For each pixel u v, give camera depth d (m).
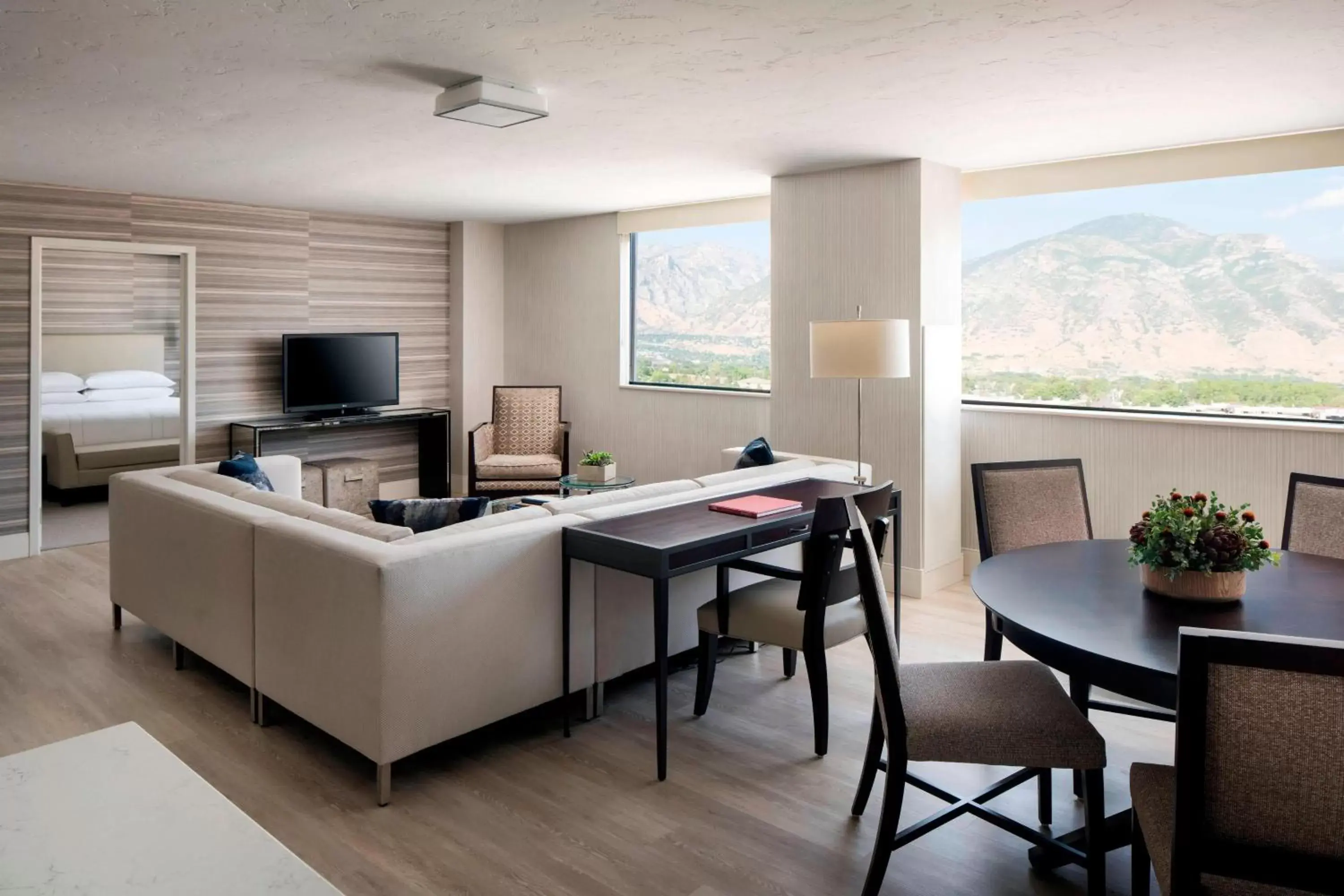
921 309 4.95
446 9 2.69
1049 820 2.60
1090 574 2.57
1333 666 1.38
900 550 5.07
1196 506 2.37
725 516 3.35
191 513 3.60
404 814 2.70
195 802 0.95
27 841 0.87
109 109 3.85
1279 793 1.44
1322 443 4.34
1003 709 2.22
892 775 2.15
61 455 7.45
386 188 6.00
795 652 3.81
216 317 6.67
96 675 3.80
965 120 4.06
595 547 3.05
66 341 8.02
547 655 3.17
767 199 6.27
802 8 2.69
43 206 5.79
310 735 3.25
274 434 7.08
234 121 4.07
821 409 5.38
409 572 2.75
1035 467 3.32
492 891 2.31
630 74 3.36
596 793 2.83
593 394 7.62
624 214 7.21
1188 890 1.51
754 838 2.57
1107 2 2.64
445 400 8.12
